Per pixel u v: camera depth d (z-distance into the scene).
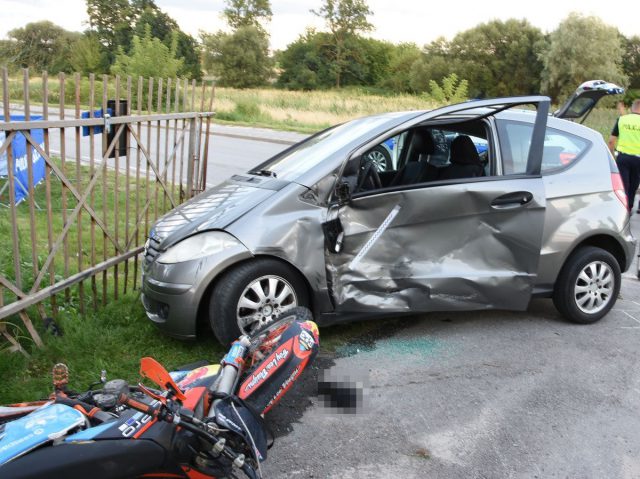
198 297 4.24
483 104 4.90
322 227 4.48
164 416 2.59
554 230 5.03
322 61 85.12
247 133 21.48
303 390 4.18
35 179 8.91
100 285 5.71
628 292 6.33
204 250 4.30
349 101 38.19
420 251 4.75
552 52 61.84
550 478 3.33
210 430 2.66
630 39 71.38
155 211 5.87
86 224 7.63
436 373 4.46
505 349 4.88
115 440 2.59
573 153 5.28
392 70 88.19
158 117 5.64
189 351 4.57
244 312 4.36
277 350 3.47
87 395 2.84
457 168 5.21
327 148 4.93
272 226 4.36
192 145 6.39
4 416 2.82
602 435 3.74
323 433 3.71
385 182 5.43
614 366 4.63
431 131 5.43
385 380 4.34
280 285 4.45
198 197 5.04
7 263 5.31
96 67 52.91
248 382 3.31
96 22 73.06
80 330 4.60
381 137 4.79
